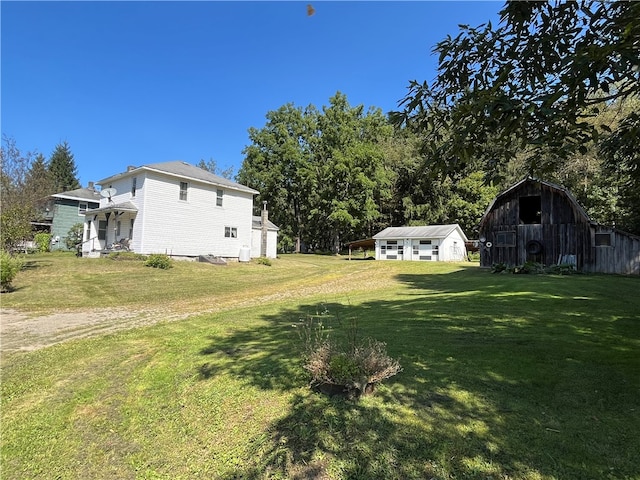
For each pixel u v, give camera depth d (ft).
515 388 11.02
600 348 14.65
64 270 51.29
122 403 13.60
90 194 104.32
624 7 7.86
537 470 7.42
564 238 57.26
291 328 21.53
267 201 129.49
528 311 23.08
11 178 64.69
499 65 9.50
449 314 22.89
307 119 127.54
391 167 125.90
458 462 7.85
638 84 8.21
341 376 10.99
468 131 8.88
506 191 62.03
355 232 135.95
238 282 51.42
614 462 7.50
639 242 51.83
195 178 69.97
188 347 18.93
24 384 15.53
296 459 8.79
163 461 10.03
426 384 11.56
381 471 7.91
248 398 12.17
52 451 11.05
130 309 32.78
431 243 92.43
